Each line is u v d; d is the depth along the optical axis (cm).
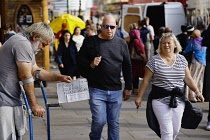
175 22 5562
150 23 5622
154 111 1794
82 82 1659
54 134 2325
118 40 1847
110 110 1853
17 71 1452
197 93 1848
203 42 2605
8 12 3862
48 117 1620
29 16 3872
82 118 2702
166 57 1797
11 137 1461
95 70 1822
